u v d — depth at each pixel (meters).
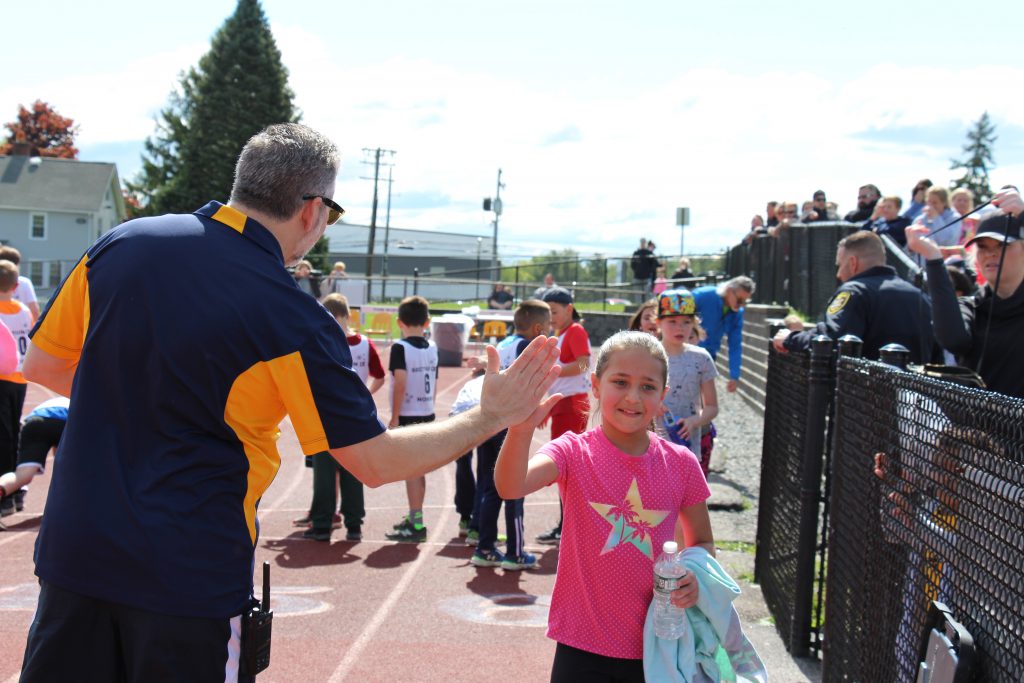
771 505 6.23
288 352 2.50
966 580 2.70
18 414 8.37
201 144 56.81
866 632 3.76
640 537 3.16
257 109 56.88
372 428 2.58
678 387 6.38
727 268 25.06
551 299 7.23
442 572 6.91
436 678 4.90
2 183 63.38
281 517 8.69
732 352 9.68
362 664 5.08
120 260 2.54
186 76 66.75
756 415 15.35
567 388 7.04
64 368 2.75
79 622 2.43
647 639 3.05
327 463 7.74
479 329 22.58
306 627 5.65
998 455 2.50
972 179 66.31
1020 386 4.30
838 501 4.42
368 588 6.48
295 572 6.86
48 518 2.47
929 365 3.94
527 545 7.80
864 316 5.45
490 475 7.03
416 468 2.63
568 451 3.25
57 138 90.00
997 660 2.45
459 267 53.41
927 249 4.45
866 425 3.89
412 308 7.95
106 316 2.51
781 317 15.30
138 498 2.41
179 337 2.45
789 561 5.43
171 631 2.38
